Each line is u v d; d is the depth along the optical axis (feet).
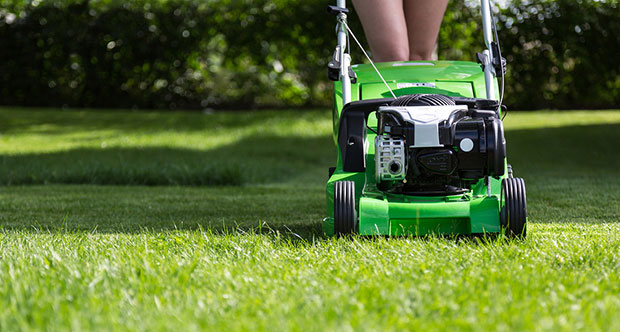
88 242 12.27
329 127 37.81
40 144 33.14
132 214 17.38
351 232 12.05
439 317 7.42
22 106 48.98
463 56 43.09
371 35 15.14
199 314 7.50
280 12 45.37
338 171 13.60
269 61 46.19
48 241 12.29
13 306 7.72
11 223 15.98
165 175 25.23
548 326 6.95
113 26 46.60
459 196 12.42
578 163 28.19
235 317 7.44
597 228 13.96
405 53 15.15
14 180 24.71
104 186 24.06
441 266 9.53
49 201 19.66
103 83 47.65
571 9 42.65
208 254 10.97
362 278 9.06
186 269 9.50
